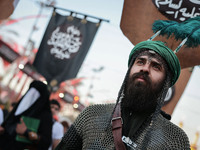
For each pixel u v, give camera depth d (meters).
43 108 4.20
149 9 2.65
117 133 1.66
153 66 1.72
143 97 1.67
